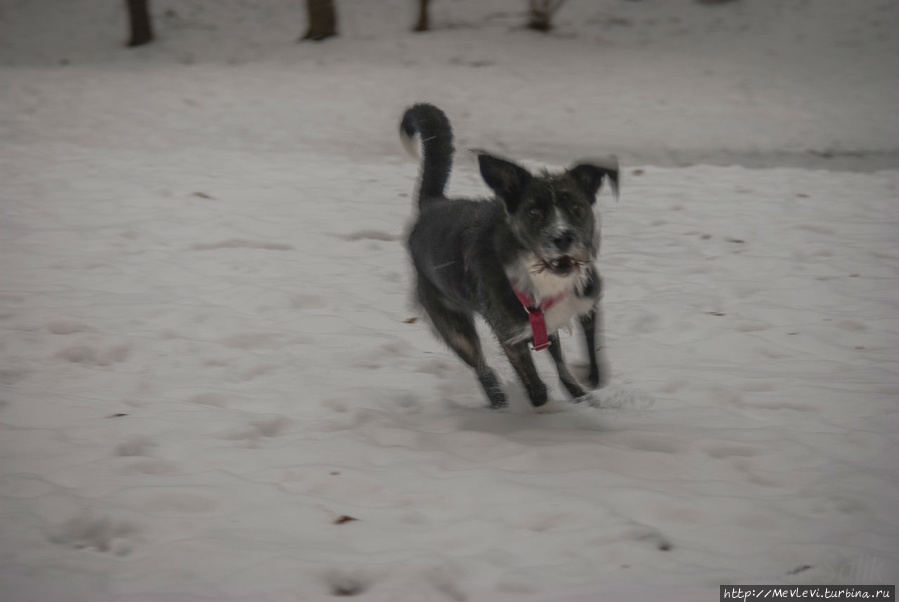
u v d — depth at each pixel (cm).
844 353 604
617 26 2358
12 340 609
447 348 585
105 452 450
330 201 1020
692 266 804
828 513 388
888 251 838
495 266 479
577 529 374
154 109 1595
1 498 396
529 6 2386
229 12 2488
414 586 330
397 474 430
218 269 789
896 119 1585
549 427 493
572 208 461
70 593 327
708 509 389
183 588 330
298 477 426
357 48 2161
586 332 509
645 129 1534
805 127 1542
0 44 2302
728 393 534
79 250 830
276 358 598
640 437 469
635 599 320
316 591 329
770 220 958
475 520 380
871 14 2291
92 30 2378
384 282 768
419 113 583
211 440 468
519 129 1524
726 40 2239
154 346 612
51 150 1269
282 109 1620
